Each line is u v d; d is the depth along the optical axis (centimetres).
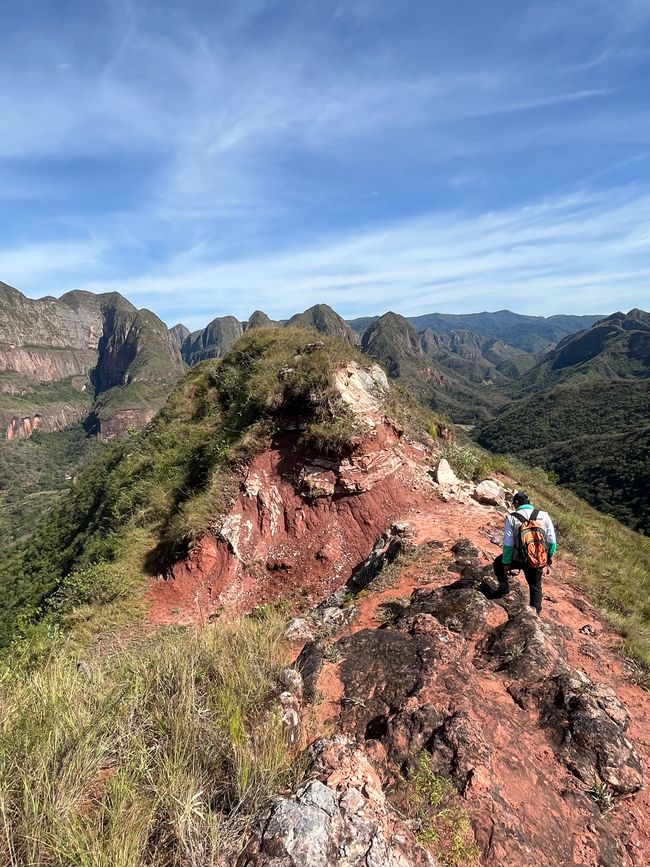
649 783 334
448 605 532
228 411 1541
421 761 305
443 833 266
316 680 409
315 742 314
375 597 672
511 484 1460
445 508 1038
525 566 541
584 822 292
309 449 1107
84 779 268
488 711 358
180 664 399
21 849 225
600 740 339
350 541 1030
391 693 381
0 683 375
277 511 1090
